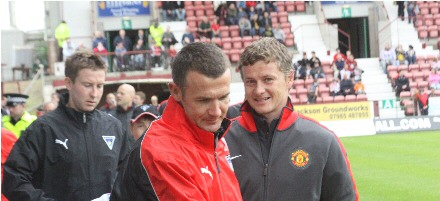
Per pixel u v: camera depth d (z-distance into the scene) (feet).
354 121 84.69
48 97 89.10
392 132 83.76
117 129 16.66
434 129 83.92
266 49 12.66
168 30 92.79
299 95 94.48
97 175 15.84
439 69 100.89
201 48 9.59
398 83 96.22
